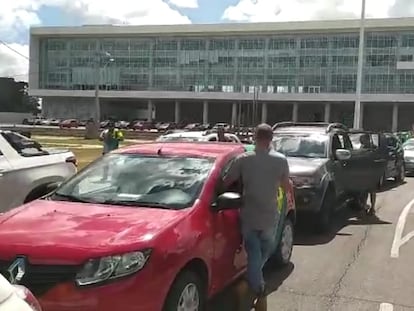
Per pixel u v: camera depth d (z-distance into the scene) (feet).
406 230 35.58
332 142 38.75
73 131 211.20
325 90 332.39
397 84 317.01
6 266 14.01
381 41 318.86
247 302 19.76
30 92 385.09
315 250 29.55
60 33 374.22
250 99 341.21
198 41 357.20
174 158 19.99
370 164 42.78
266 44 343.26
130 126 310.24
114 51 373.61
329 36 329.31
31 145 31.91
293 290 22.27
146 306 13.99
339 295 21.76
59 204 17.63
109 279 13.75
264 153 18.65
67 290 13.60
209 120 374.43
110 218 16.05
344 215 41.81
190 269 16.12
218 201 17.61
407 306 20.59
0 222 16.02
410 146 85.92
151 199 17.76
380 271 25.45
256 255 18.60
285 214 23.93
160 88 367.25
